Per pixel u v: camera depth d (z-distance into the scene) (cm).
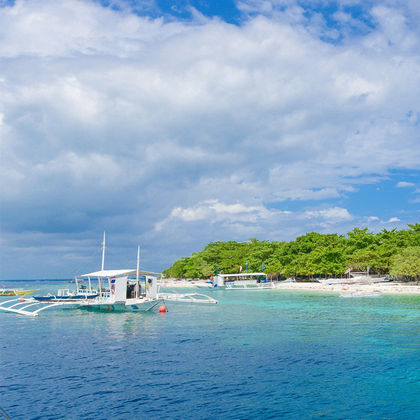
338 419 1402
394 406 1526
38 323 3919
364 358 2278
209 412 1459
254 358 2278
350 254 11138
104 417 1415
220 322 3856
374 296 7312
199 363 2162
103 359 2262
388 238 10775
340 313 4622
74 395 1644
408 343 2714
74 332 3275
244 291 10375
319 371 2003
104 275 4838
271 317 4266
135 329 3409
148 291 4816
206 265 16212
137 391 1692
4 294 9275
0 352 2469
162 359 2258
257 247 14975
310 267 11050
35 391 1697
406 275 9119
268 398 1609
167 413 1448
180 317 4312
